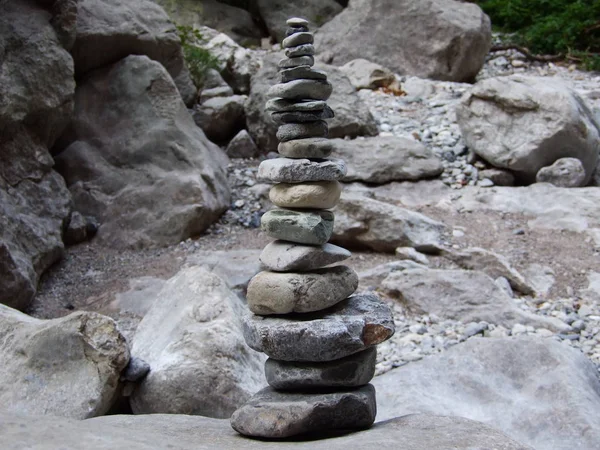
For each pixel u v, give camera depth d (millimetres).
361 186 2652
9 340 1461
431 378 1641
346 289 1103
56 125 2436
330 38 3953
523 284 2170
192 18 4301
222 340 1504
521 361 1646
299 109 1108
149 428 1104
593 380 1648
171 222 2516
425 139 2945
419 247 2336
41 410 1367
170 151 2652
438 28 3676
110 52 2756
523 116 2709
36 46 2334
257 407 1038
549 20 4262
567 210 2449
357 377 1072
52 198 2395
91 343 1428
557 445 1402
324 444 958
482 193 2619
